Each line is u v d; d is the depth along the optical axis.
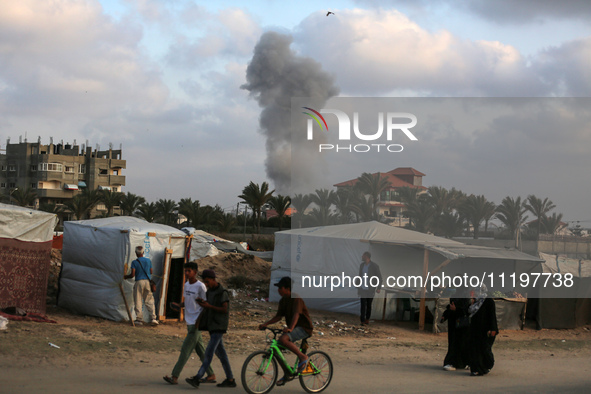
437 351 15.01
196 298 9.59
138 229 16.48
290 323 9.08
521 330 20.16
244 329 16.34
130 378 9.60
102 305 16.48
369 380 10.37
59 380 9.02
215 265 29.09
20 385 8.47
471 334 11.60
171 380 9.37
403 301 20.48
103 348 12.04
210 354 9.26
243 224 86.94
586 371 12.54
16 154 117.31
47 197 115.75
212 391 8.96
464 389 9.74
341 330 17.30
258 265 30.66
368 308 18.62
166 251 16.70
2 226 14.98
